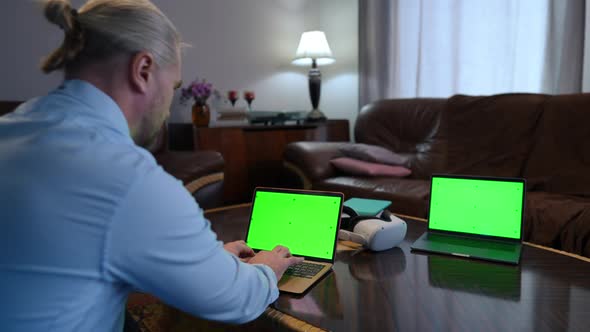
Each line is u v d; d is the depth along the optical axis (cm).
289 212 109
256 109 387
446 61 325
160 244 50
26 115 54
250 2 374
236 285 61
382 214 121
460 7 312
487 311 76
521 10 285
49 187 47
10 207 46
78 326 49
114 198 48
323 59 380
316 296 85
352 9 396
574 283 89
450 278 93
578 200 192
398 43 354
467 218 123
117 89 57
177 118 340
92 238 47
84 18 56
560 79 264
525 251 113
